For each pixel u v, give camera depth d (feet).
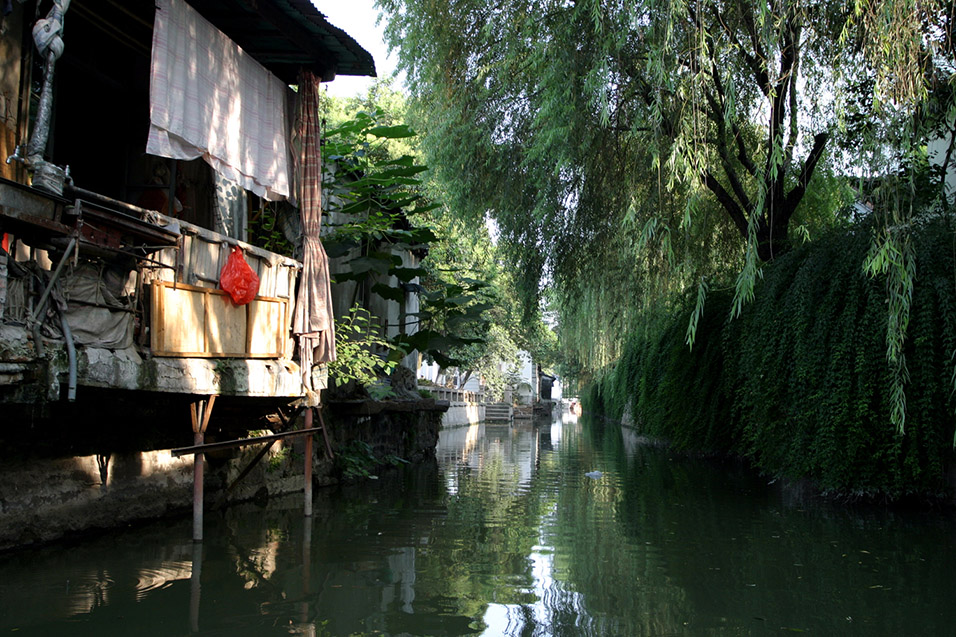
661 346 59.77
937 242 29.81
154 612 15.20
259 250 23.26
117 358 17.42
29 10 17.94
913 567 20.93
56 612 14.92
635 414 68.49
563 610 16.38
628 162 40.78
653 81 33.65
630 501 32.71
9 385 14.80
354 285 47.96
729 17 33.40
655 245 41.75
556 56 35.50
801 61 28.84
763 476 41.52
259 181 24.04
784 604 17.20
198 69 20.68
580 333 57.36
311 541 22.53
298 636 14.06
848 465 31.09
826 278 33.81
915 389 29.71
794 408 34.32
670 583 18.89
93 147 24.59
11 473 18.83
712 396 48.21
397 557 20.86
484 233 47.34
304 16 23.29
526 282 45.50
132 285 18.31
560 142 36.73
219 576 18.03
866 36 24.27
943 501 30.96
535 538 24.14
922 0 23.02
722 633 15.12
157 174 24.75
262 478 30.19
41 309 15.62
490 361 102.12
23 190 14.65
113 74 24.41
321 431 27.12
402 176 41.32
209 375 20.63
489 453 58.85
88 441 20.89
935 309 29.45
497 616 15.80
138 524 23.09
